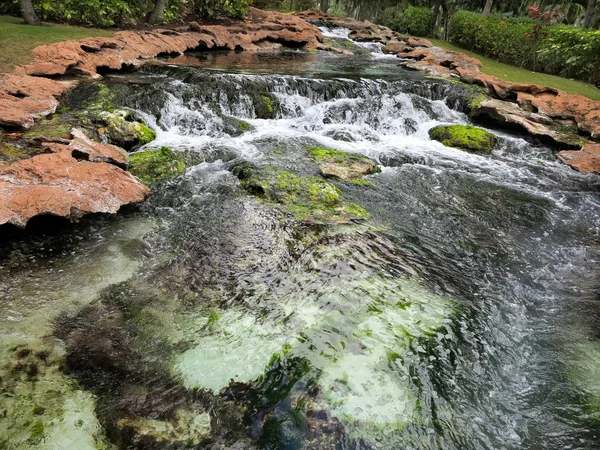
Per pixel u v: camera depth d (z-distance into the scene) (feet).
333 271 14.87
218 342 11.48
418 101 34.32
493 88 37.68
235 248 15.84
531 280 15.69
